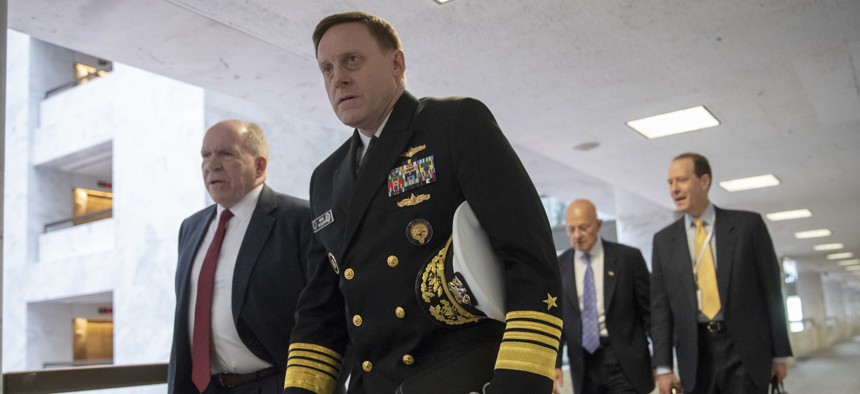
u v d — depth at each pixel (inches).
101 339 583.2
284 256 89.8
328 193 55.7
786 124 250.8
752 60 187.5
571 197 410.6
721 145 278.2
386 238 48.5
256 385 88.4
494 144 47.5
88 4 144.2
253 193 94.7
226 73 187.3
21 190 557.0
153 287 424.8
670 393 139.6
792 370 506.0
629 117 237.1
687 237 139.0
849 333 1535.4
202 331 88.9
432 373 45.5
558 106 223.0
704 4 153.9
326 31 52.6
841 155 300.5
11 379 83.3
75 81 544.1
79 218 545.3
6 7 81.2
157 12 149.3
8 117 570.6
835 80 204.8
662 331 141.3
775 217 480.4
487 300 44.7
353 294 49.3
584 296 163.8
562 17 157.9
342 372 70.7
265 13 148.1
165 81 432.5
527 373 42.2
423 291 46.3
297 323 57.4
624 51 179.2
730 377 129.5
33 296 535.5
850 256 817.5
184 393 89.4
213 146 92.9
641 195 388.5
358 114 51.1
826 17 161.5
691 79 201.2
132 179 443.8
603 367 159.5
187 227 98.3
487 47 173.9
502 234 45.3
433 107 50.8
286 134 405.4
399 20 156.6
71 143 519.2
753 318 129.1
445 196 48.0
